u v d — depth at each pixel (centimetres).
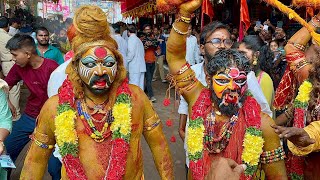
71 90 215
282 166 213
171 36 226
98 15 208
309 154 246
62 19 1145
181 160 515
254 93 265
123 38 848
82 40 212
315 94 246
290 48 276
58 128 206
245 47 313
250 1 961
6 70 636
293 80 294
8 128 285
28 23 1337
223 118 211
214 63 204
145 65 843
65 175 221
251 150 200
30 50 365
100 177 210
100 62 206
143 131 233
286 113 297
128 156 215
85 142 212
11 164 274
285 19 837
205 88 223
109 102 216
